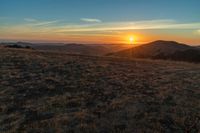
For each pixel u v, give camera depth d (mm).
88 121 11156
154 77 22656
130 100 14539
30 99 14289
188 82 20938
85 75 21344
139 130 10359
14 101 13844
